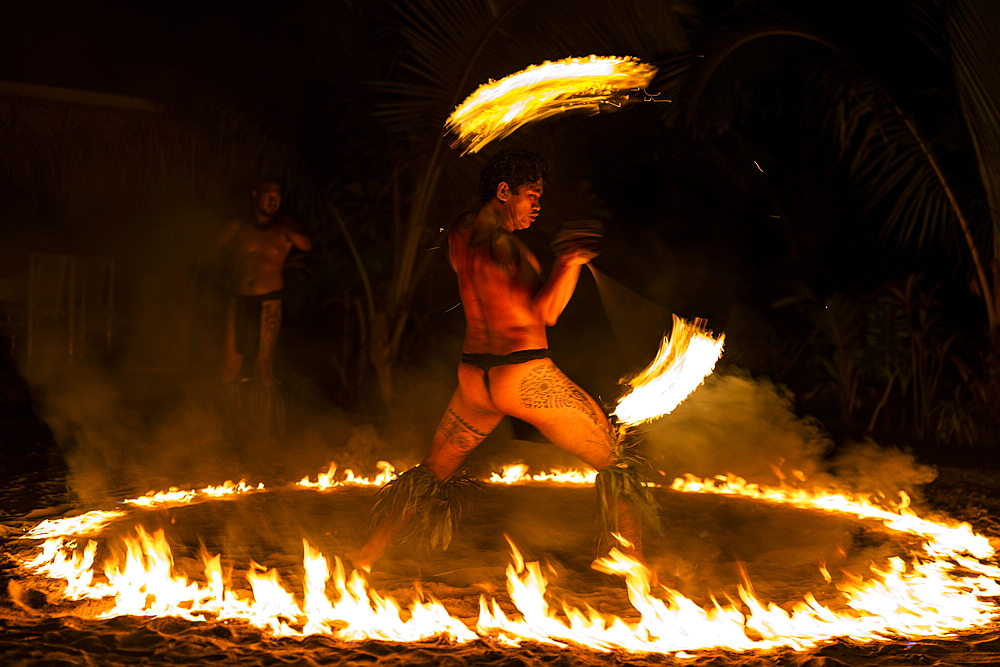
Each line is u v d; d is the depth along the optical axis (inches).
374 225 430.0
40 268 474.9
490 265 166.4
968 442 371.6
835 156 491.5
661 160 451.5
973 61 344.2
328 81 404.8
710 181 490.0
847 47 359.6
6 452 321.4
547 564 178.2
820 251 525.7
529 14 324.5
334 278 439.2
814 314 441.1
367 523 170.7
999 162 354.3
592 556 185.2
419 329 445.1
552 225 404.2
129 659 126.6
